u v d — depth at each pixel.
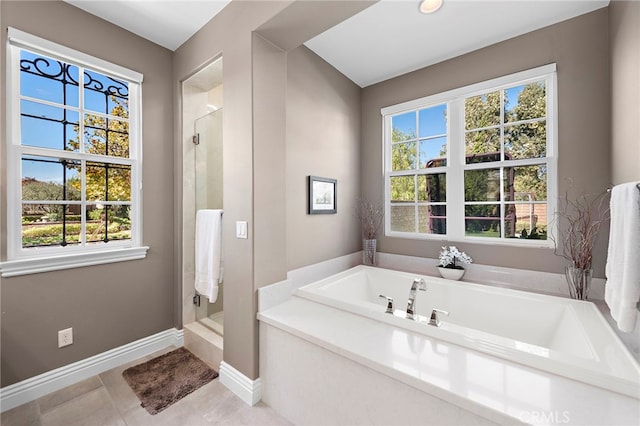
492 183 2.45
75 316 1.83
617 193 1.18
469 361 1.18
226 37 1.84
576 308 1.74
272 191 1.81
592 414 0.89
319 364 1.40
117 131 2.07
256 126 1.70
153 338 2.23
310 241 2.48
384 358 1.20
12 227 1.61
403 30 2.18
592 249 1.95
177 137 2.34
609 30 1.87
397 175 2.99
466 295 2.21
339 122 2.83
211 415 1.56
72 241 1.86
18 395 1.60
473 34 2.23
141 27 2.05
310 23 1.60
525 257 2.25
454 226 2.62
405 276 2.53
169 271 2.35
